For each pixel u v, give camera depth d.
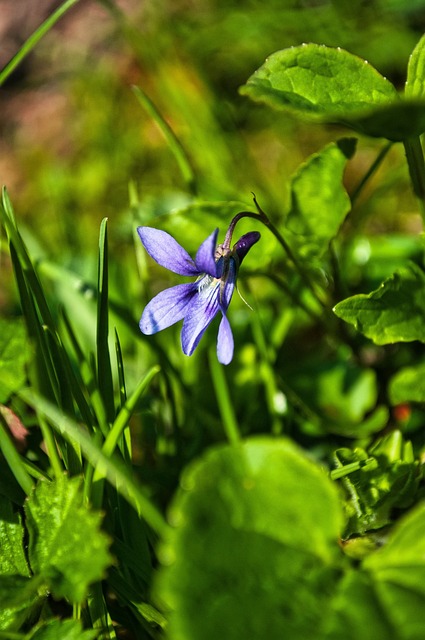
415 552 0.13
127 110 0.35
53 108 0.38
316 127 0.31
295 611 0.13
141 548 0.16
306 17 0.35
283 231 0.21
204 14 0.37
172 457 0.20
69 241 0.28
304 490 0.14
